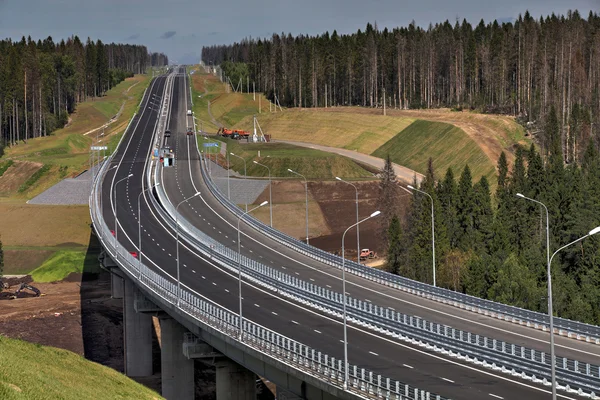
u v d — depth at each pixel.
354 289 88.00
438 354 61.12
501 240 107.94
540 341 64.31
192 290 90.88
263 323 73.19
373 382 52.06
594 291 89.19
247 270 99.19
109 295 136.00
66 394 46.59
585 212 105.62
